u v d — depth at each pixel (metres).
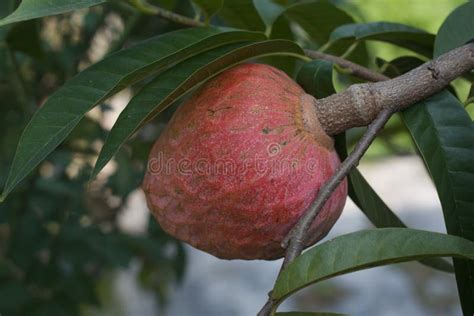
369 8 1.54
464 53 0.40
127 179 0.69
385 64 0.49
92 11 0.74
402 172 2.15
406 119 0.40
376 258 0.34
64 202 0.70
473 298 0.38
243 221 0.39
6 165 0.71
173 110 0.73
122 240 0.72
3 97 0.71
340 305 1.66
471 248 0.34
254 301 1.60
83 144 0.74
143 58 0.40
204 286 1.65
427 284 1.73
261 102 0.40
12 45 0.58
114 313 1.25
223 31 0.40
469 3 0.45
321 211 0.41
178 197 0.40
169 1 0.47
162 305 0.91
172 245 0.77
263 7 0.54
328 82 0.42
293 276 0.35
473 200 0.38
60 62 0.73
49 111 0.39
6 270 0.69
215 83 0.41
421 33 0.47
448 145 0.39
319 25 0.55
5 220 0.69
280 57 0.51
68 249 0.70
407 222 1.83
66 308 0.70
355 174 0.43
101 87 0.39
